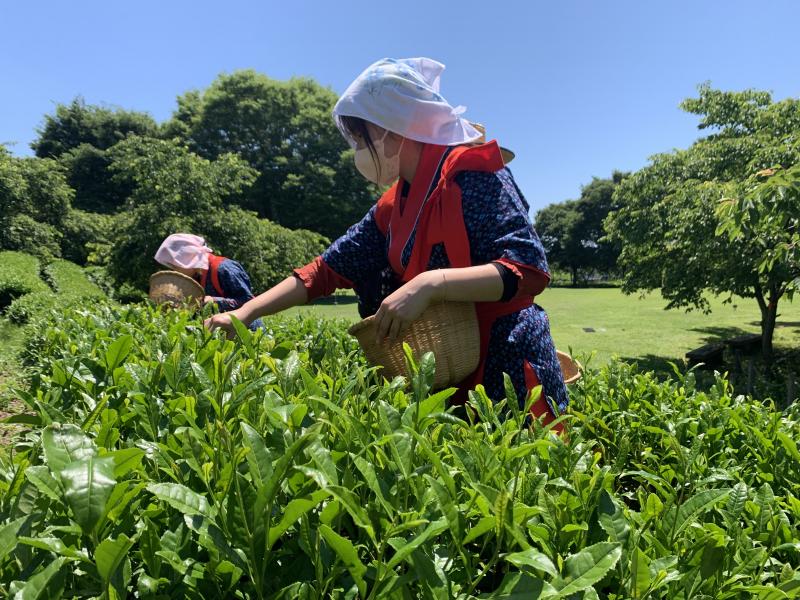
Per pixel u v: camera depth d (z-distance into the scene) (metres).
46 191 28.16
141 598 0.74
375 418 1.16
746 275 9.01
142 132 44.44
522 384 1.85
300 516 0.77
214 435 1.05
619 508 0.92
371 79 1.91
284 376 1.28
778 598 0.83
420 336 1.69
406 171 2.04
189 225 17.66
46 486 0.72
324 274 2.39
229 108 37.81
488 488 0.79
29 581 0.64
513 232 1.79
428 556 0.77
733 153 10.02
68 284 17.09
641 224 11.08
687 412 1.92
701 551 0.89
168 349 1.87
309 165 36.47
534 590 0.71
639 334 16.28
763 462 1.54
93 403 1.36
